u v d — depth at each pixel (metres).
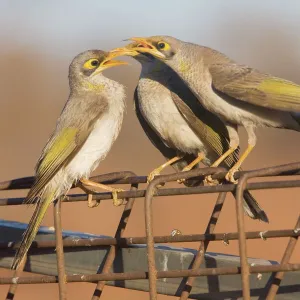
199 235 8.27
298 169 8.06
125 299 15.48
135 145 34.81
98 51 11.93
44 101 47.00
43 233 9.92
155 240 8.50
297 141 35.97
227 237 8.14
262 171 7.89
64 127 10.95
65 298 8.62
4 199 9.74
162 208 21.58
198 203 22.03
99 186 10.55
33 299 15.93
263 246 17.69
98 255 9.25
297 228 7.88
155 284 8.00
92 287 16.30
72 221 20.98
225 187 7.96
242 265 7.66
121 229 9.52
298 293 8.11
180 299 8.65
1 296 16.16
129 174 9.70
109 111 11.28
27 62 54.19
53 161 10.59
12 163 31.97
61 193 10.39
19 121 41.47
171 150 12.95
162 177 8.26
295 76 51.09
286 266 7.72
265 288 8.30
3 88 48.66
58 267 8.66
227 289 8.52
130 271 9.09
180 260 8.84
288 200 22.78
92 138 10.97
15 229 10.00
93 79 11.60
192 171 8.74
